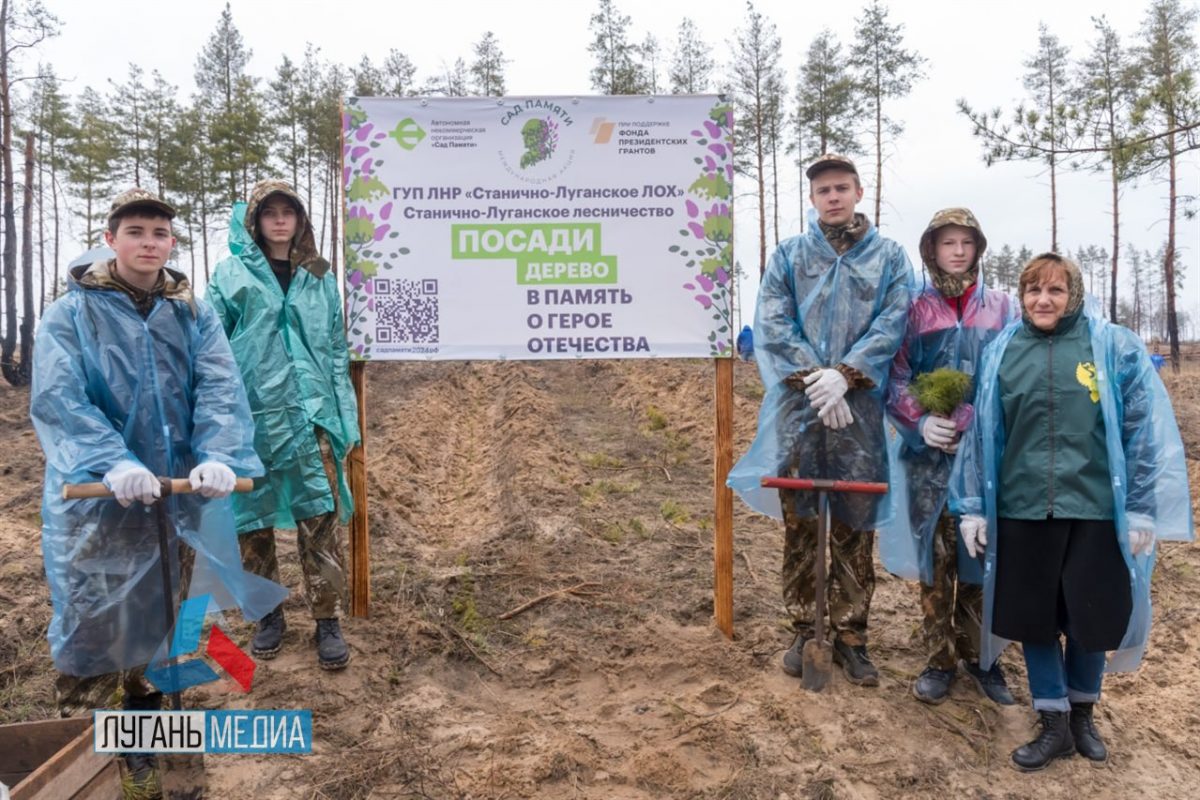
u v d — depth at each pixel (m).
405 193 4.37
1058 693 3.39
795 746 3.50
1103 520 3.22
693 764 3.41
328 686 3.89
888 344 3.66
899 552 3.93
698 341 4.45
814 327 3.82
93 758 2.63
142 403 3.08
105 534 3.01
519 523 6.84
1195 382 16.61
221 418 3.21
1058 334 3.38
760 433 3.96
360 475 4.55
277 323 3.93
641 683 4.17
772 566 5.88
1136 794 3.30
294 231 4.07
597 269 4.41
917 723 3.67
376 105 4.34
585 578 5.51
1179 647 4.70
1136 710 3.99
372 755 3.38
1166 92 7.46
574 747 3.48
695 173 4.39
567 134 4.36
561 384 16.39
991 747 3.56
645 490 8.42
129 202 3.02
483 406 15.15
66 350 2.97
